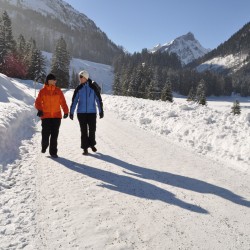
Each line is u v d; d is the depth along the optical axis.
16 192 4.83
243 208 4.49
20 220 3.94
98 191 5.01
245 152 7.23
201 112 13.30
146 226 3.90
